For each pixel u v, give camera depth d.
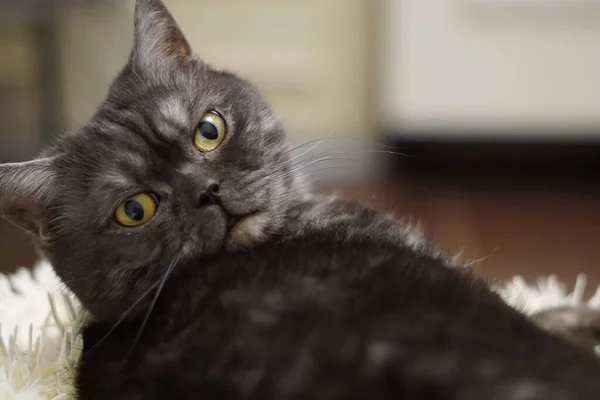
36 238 0.46
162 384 0.37
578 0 1.00
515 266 0.75
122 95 0.47
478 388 0.32
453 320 0.36
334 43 1.16
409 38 1.04
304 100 1.18
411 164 1.11
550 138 1.08
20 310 0.52
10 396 0.43
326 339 0.35
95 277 0.44
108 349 0.42
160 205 0.44
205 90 0.47
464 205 0.95
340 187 1.02
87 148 0.45
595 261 0.76
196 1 1.13
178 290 0.42
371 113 1.17
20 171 0.45
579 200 0.97
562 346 0.36
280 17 1.14
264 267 0.41
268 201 0.46
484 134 1.09
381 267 0.40
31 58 1.08
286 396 0.34
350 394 0.34
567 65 1.04
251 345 0.36
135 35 0.48
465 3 1.02
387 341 0.35
